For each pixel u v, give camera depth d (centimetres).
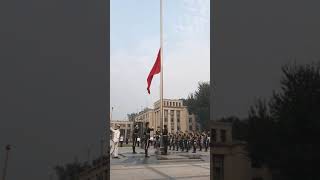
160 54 2547
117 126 2114
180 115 8956
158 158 2031
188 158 2072
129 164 1755
